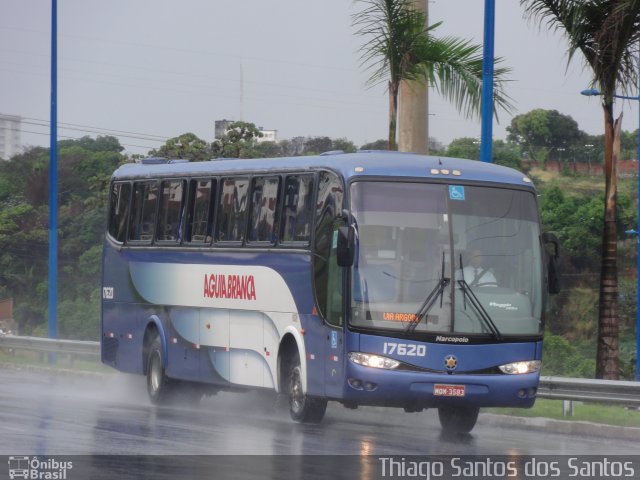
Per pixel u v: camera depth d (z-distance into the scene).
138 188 54.66
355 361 38.47
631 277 162.75
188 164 51.28
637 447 39.03
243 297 45.72
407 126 58.25
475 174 40.41
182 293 50.09
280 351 43.25
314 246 41.16
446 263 39.06
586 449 37.41
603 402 46.25
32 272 179.12
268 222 44.56
